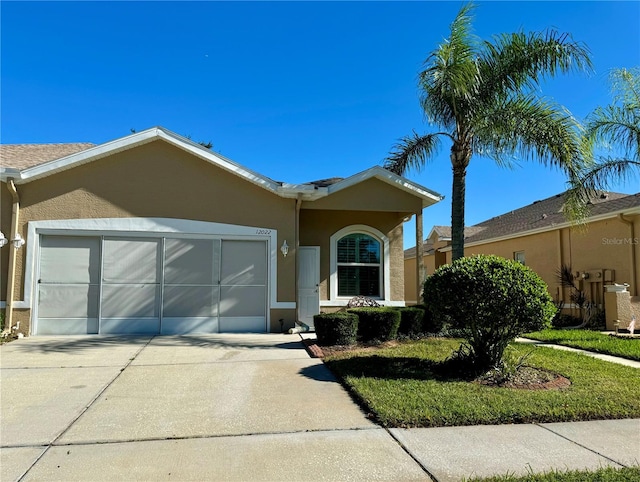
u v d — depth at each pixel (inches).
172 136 423.8
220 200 436.5
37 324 405.1
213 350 338.3
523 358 271.6
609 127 477.1
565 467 142.9
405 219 532.1
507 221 879.7
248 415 192.2
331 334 345.1
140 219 421.7
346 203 466.9
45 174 405.7
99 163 420.8
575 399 209.8
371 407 196.7
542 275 684.1
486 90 428.8
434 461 147.3
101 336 402.0
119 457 149.3
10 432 171.5
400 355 310.5
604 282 568.4
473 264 261.1
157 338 393.4
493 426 181.5
